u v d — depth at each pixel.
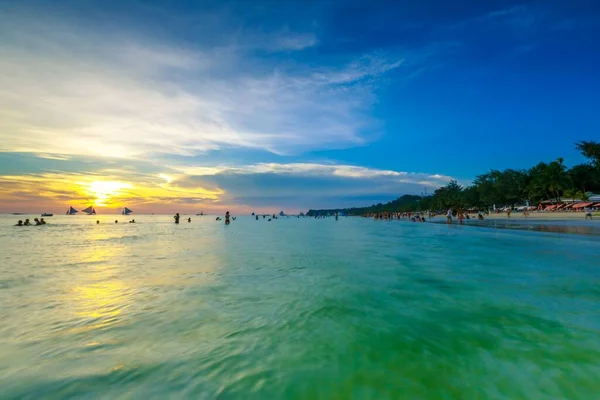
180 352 4.45
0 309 6.32
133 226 55.16
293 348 4.57
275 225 62.66
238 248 18.22
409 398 3.42
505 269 10.48
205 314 6.01
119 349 4.54
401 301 6.84
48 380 3.73
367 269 10.73
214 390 3.55
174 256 14.53
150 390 3.55
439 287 8.05
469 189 100.31
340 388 3.60
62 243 22.00
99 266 11.62
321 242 22.28
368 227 50.03
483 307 6.37
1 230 40.34
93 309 6.34
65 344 4.69
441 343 4.73
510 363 4.13
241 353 4.42
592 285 8.11
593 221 41.12
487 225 39.03
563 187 67.31
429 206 130.62
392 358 4.28
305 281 8.83
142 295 7.39
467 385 3.65
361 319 5.74
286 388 3.59
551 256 13.24
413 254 14.77
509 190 81.25
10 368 4.00
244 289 7.93
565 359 4.21
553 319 5.66
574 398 3.41
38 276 9.73
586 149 65.44
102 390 3.54
